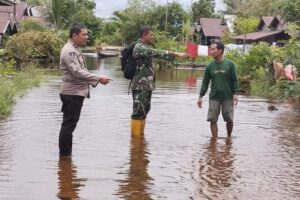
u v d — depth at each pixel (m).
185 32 51.31
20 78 16.77
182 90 17.33
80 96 6.80
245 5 59.62
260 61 18.84
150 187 5.58
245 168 6.55
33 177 5.80
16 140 7.74
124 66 8.44
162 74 27.31
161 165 6.55
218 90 8.53
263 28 46.50
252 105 13.25
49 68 28.75
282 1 24.88
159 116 10.70
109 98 13.84
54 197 5.12
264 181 5.97
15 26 39.94
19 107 11.32
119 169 6.28
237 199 5.26
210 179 5.99
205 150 7.52
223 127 9.55
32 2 64.88
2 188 5.35
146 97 8.38
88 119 9.93
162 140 8.14
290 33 15.45
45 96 13.91
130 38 61.78
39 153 6.96
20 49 28.12
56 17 58.53
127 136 8.38
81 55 6.91
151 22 60.31
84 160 6.66
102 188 5.48
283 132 9.20
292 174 6.32
